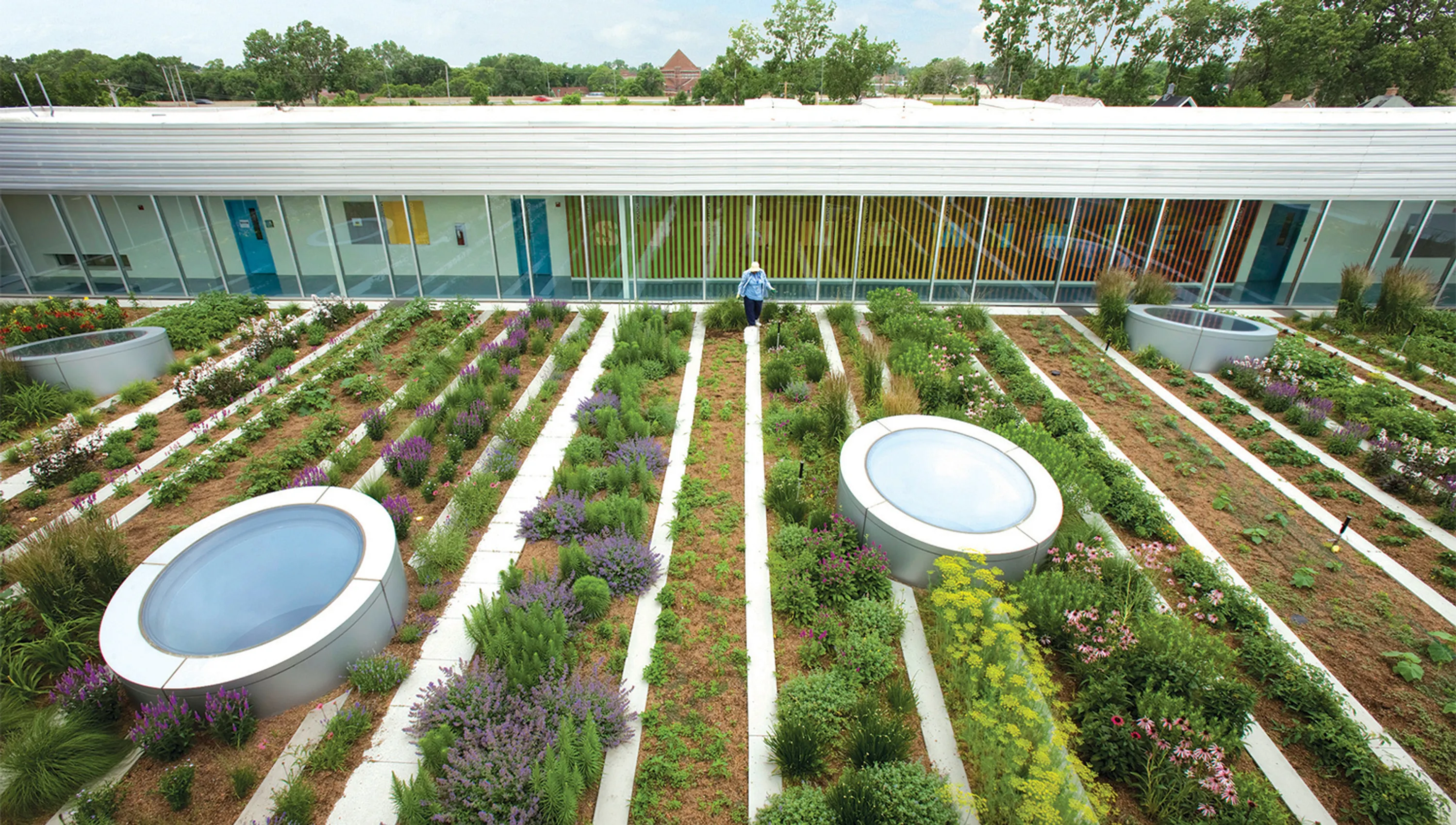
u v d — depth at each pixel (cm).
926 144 1284
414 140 1296
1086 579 589
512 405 965
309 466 810
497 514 730
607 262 1417
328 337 1216
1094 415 952
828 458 815
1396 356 1143
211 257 1443
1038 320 1335
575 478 741
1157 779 429
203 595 534
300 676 485
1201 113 1416
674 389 1019
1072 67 5503
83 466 805
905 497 673
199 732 465
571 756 429
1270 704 512
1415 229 1368
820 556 634
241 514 617
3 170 1329
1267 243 1395
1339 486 794
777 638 567
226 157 1316
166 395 1005
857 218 1366
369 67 8875
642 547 639
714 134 1284
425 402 962
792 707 489
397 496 748
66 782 426
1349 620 592
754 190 1328
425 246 1416
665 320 1291
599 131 1283
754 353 1149
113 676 480
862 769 431
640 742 477
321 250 1431
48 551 568
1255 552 682
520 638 512
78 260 1439
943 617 529
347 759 458
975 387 952
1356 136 1266
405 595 589
